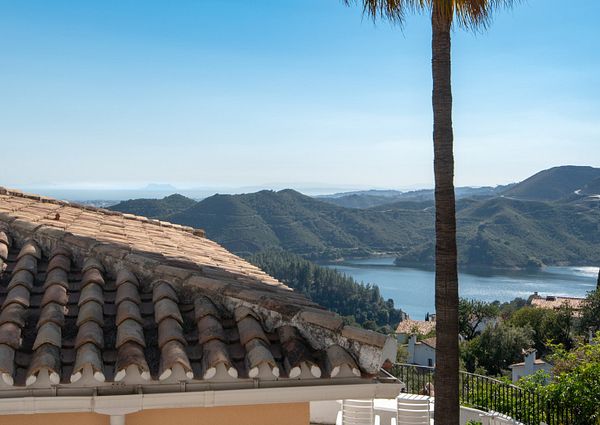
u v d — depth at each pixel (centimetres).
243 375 392
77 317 434
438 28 690
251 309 453
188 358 395
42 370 364
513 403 1211
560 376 1209
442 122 689
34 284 484
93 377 373
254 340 412
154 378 379
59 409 369
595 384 1143
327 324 421
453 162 689
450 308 680
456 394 677
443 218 686
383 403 1188
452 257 684
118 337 405
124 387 379
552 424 1148
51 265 505
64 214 868
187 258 682
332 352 407
